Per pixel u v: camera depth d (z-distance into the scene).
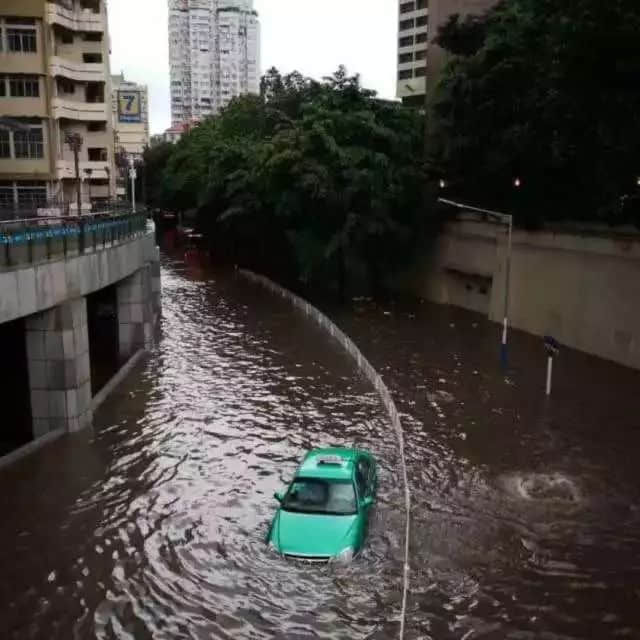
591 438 20.00
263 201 48.19
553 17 26.59
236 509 15.53
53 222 23.88
